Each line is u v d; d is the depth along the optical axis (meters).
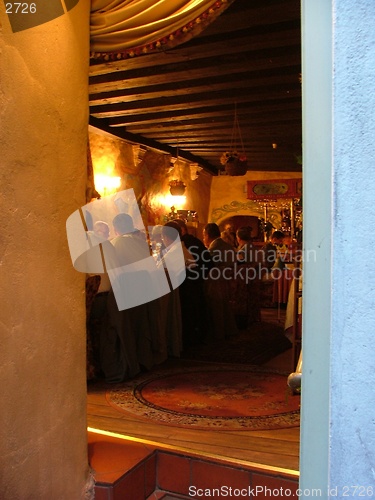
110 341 4.66
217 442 3.09
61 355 2.39
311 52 1.23
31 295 2.17
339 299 1.08
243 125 8.03
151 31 2.54
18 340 2.08
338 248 1.08
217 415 3.66
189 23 2.46
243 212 12.47
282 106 6.89
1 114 1.97
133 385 4.54
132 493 2.71
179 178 10.87
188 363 5.47
